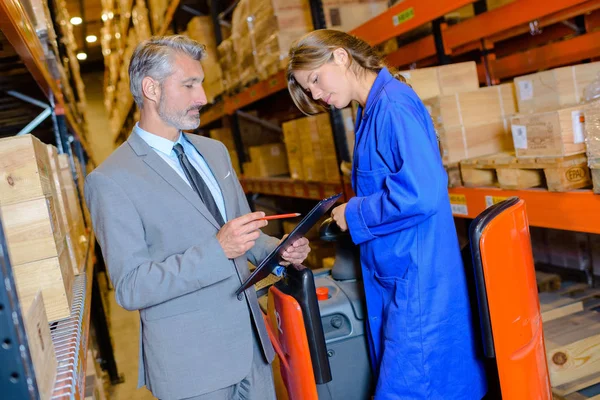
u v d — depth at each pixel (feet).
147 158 5.70
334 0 12.48
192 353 5.64
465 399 6.31
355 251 7.63
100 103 59.52
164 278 5.23
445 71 9.81
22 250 4.76
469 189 8.57
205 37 20.58
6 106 13.08
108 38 37.45
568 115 6.79
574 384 7.08
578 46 10.72
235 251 5.39
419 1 8.91
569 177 6.86
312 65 6.27
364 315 7.14
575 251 9.64
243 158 21.71
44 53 10.39
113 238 5.38
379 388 6.36
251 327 6.27
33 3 9.86
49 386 3.33
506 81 14.14
